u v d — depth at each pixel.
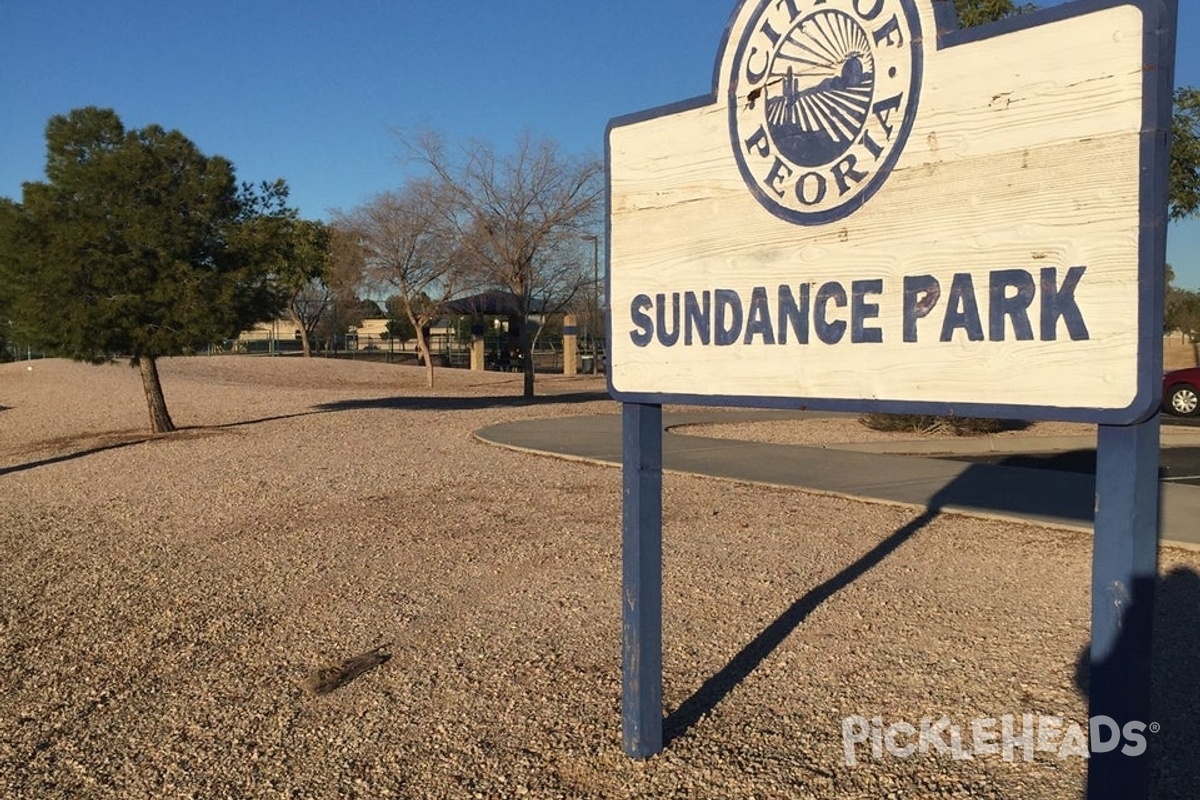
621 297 4.16
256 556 7.62
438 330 64.00
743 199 3.74
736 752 4.07
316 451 13.88
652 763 3.99
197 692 4.90
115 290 15.71
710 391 3.85
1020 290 2.98
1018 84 2.97
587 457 12.55
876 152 3.33
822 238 3.49
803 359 3.56
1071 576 6.62
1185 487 9.77
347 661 5.25
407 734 4.33
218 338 16.23
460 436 15.57
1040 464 12.27
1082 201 2.84
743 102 3.73
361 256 34.72
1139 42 2.73
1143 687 2.74
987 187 3.05
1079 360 2.85
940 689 4.70
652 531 4.03
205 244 16.45
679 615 5.90
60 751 4.27
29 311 15.39
